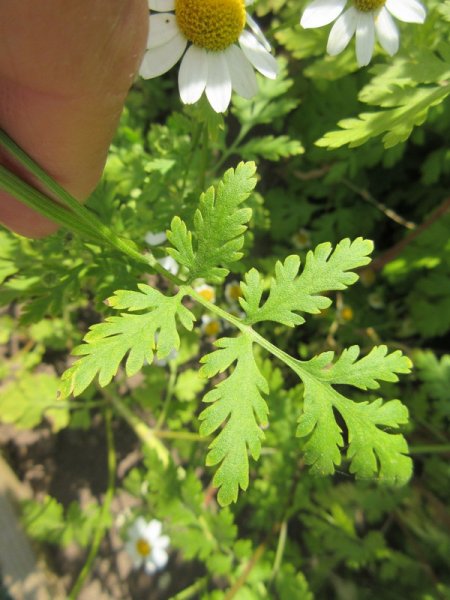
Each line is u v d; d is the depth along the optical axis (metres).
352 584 0.12
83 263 0.08
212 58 0.06
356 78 0.12
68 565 0.13
